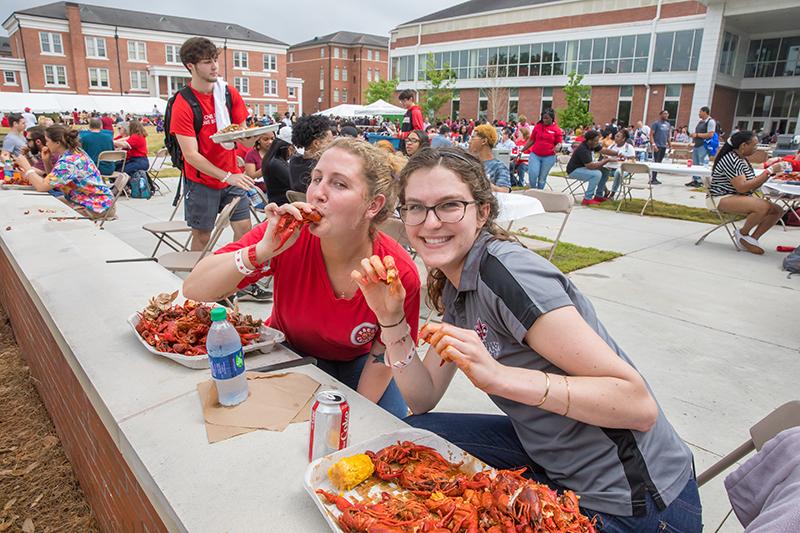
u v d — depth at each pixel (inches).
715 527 85.6
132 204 376.5
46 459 113.1
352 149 74.7
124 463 65.1
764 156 596.1
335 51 2903.5
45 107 1360.7
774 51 1343.5
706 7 1245.7
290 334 89.2
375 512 44.3
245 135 161.6
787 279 225.3
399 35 2006.6
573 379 47.5
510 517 41.1
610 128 668.7
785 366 143.4
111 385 68.6
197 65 161.0
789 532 35.8
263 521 45.9
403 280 81.8
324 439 52.9
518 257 53.4
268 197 211.5
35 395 137.8
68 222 176.4
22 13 1927.9
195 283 75.5
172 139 171.5
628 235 310.2
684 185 554.6
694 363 144.5
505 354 54.7
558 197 234.1
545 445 55.9
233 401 63.4
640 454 51.4
